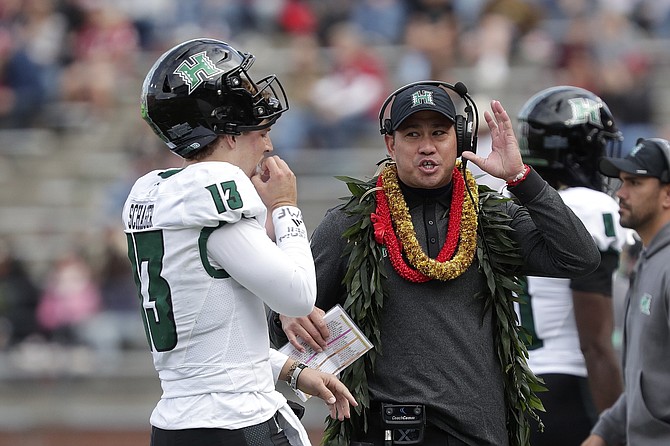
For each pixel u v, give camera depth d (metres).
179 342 12.57
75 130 49.91
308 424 35.94
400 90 14.44
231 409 12.46
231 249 12.40
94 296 40.34
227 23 52.12
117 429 38.91
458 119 14.29
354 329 14.07
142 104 13.00
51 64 51.03
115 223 42.72
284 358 13.91
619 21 47.81
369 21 49.97
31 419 39.00
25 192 48.47
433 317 14.21
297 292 12.55
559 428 17.61
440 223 14.53
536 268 14.53
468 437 14.15
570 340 17.75
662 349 16.36
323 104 45.38
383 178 14.68
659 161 16.67
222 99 12.77
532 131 18.52
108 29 51.62
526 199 14.02
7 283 40.31
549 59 47.09
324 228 14.87
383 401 14.20
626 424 17.16
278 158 13.45
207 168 12.59
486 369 14.29
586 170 18.48
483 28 48.09
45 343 40.03
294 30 51.44
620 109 43.78
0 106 49.81
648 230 16.91
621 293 21.16
